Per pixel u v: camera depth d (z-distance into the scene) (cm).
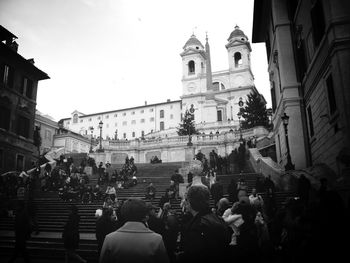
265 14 2927
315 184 1462
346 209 680
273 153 3281
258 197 1095
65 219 1692
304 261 647
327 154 1722
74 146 6406
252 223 534
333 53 1497
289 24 2384
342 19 1481
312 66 1908
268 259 777
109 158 4644
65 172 2814
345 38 1462
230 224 559
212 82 9306
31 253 1129
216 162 2741
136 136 9475
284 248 786
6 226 1648
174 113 9262
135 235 334
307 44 2039
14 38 3431
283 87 2252
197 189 384
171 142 4562
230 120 7356
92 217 1673
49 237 1270
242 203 552
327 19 1567
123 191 2256
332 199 665
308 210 691
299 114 2186
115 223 814
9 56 3147
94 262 1009
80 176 2578
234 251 506
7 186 2227
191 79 9094
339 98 1452
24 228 909
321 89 1783
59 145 6225
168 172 2823
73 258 893
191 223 368
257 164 2514
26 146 3356
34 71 3516
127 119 9725
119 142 4759
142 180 2575
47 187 2425
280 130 2572
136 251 321
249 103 5134
